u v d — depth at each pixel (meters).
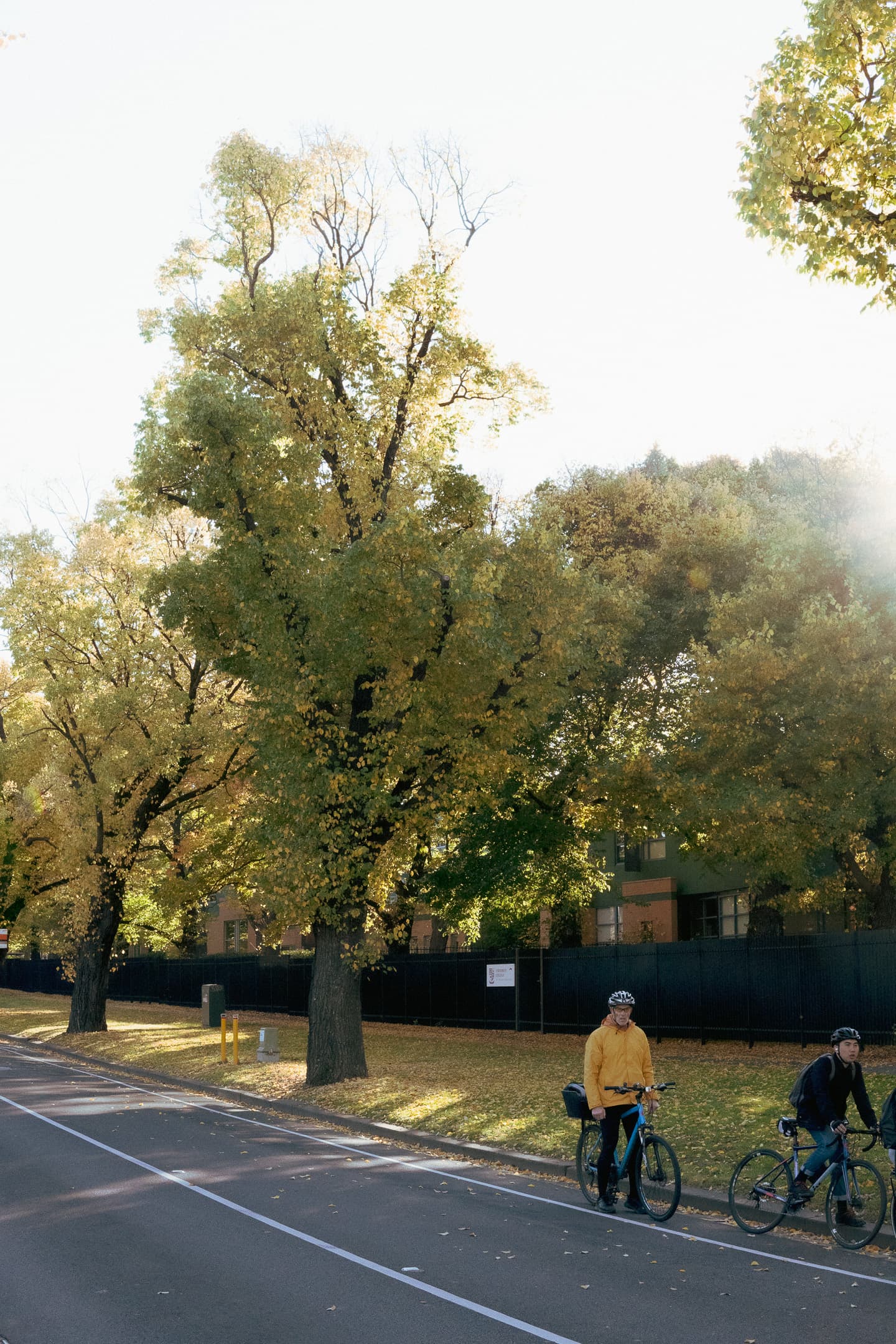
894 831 23.28
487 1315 7.92
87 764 33.69
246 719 27.41
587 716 29.28
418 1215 11.18
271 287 22.02
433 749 22.34
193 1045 30.38
